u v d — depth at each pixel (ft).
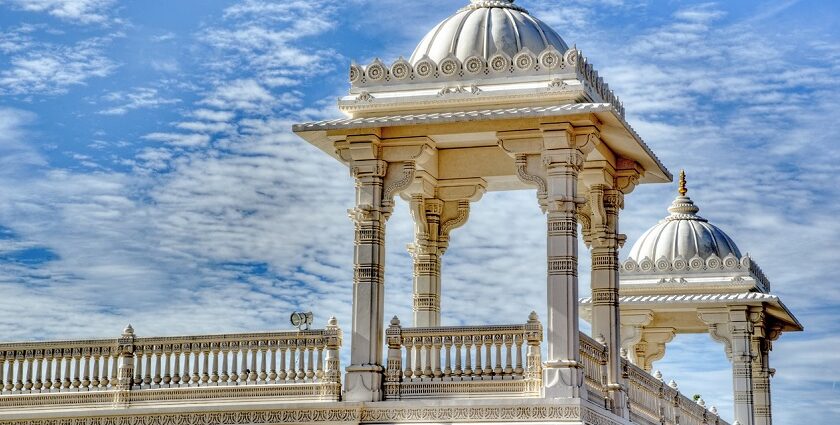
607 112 63.72
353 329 65.82
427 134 66.90
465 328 65.21
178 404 66.39
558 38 71.10
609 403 69.56
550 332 63.62
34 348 68.49
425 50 70.59
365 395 64.85
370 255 66.23
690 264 94.89
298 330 66.39
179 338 67.10
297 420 64.59
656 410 79.05
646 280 95.40
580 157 65.16
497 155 74.69
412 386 65.10
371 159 66.95
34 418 67.21
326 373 65.57
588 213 73.82
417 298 76.64
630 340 95.35
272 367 66.18
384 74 68.13
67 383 67.97
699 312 94.22
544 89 65.57
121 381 67.26
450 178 75.87
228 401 66.03
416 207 76.59
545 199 64.95
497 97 66.03
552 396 62.85
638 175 74.02
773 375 101.24
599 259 72.13
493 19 70.13
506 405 62.75
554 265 64.18
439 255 77.30
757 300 92.12
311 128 66.74
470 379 64.64
